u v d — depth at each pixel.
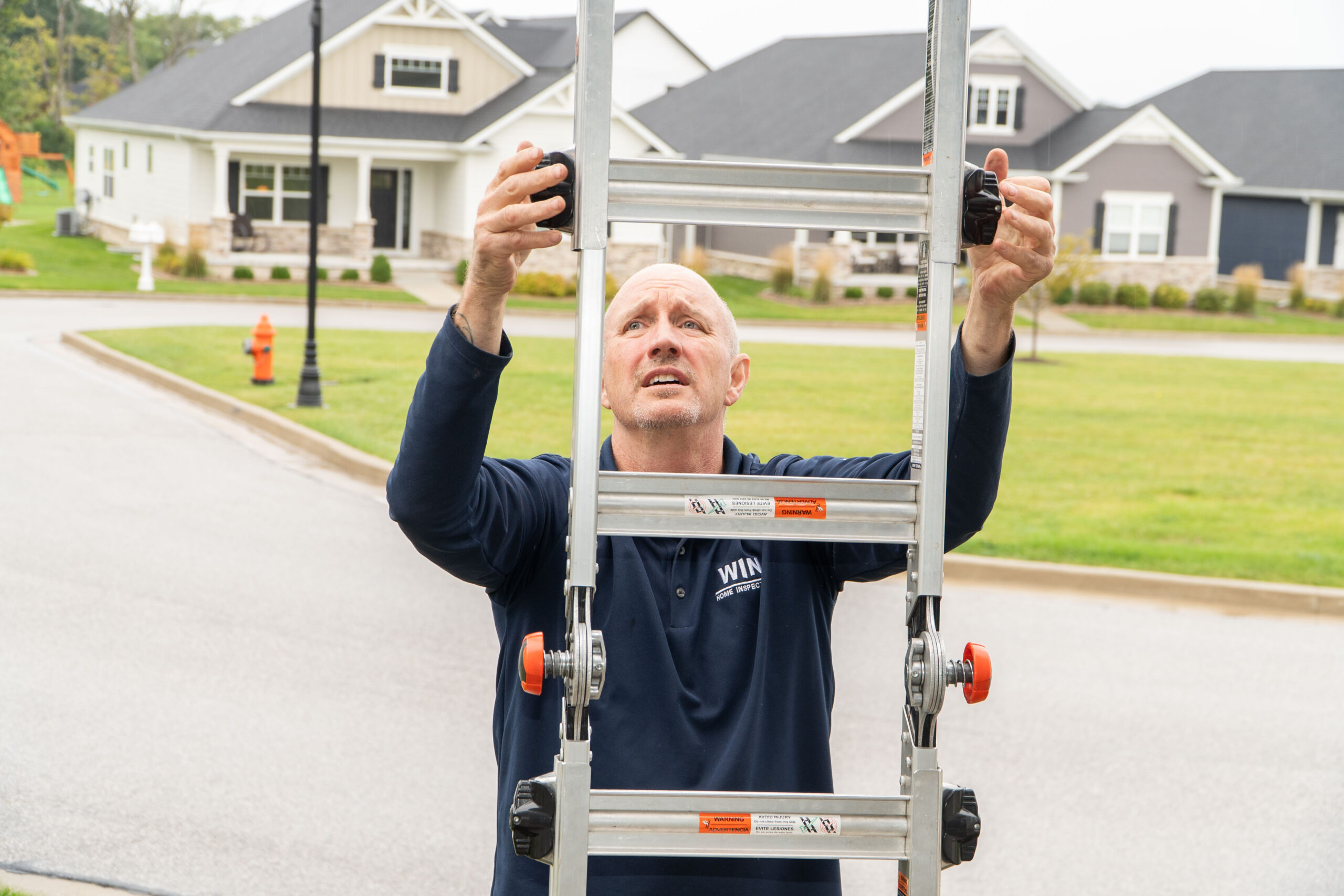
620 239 35.97
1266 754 6.12
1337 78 46.19
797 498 1.79
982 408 2.08
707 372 2.31
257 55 37.84
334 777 5.40
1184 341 32.66
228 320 26.02
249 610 7.75
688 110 42.78
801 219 1.80
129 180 38.78
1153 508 11.77
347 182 35.97
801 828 1.81
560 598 2.31
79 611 7.55
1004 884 4.79
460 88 36.62
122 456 12.51
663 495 1.76
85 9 94.62
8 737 5.62
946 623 8.20
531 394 16.94
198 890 4.38
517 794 1.79
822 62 41.66
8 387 16.31
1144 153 38.69
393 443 13.13
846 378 20.58
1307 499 12.44
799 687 2.24
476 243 1.85
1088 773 5.84
